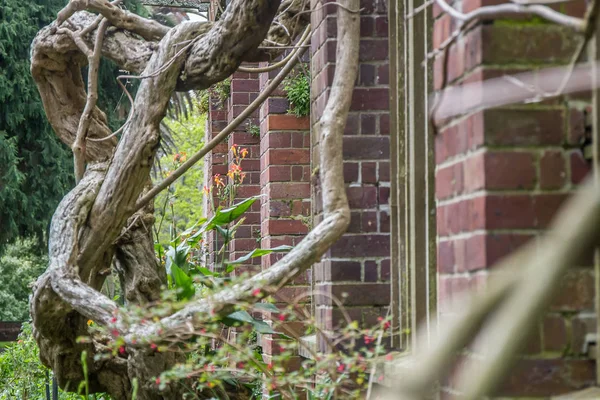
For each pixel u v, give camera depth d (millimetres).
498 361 586
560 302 2383
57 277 5617
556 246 597
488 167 2410
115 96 18438
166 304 4289
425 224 3588
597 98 2355
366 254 4480
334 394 3678
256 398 6051
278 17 5789
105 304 5398
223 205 9539
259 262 9172
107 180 5758
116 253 6414
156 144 5676
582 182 2420
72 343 6293
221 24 5277
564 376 2369
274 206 7426
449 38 2680
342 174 4199
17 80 17922
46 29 6500
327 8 4523
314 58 4848
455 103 2451
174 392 6078
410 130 3666
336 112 4227
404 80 4066
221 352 3918
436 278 3389
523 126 2424
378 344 3582
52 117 6789
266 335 6953
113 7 6105
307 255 4098
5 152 17734
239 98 9352
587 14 1791
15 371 8414
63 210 5812
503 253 2393
